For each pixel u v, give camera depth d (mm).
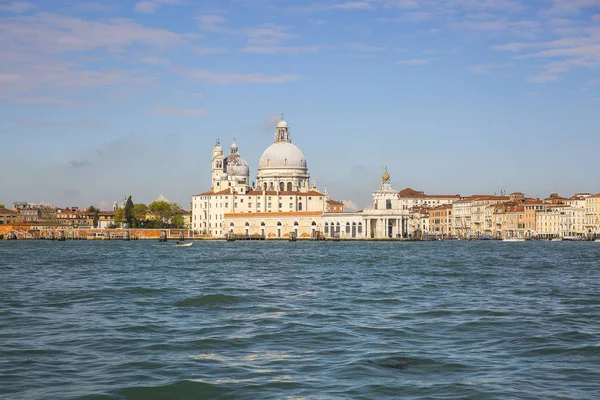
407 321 57781
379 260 159250
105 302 71000
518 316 60750
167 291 82000
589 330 53281
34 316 60812
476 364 41625
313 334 51312
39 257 174375
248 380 37906
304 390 36000
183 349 46125
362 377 38469
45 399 34469
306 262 150625
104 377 38656
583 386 36656
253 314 61812
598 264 143250
